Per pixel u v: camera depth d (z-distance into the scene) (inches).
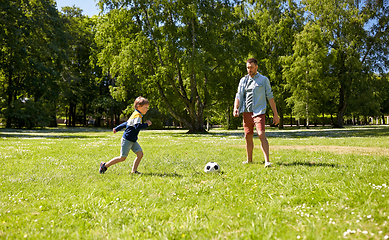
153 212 112.1
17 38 1171.3
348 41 1368.1
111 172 204.5
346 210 104.5
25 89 1450.5
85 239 89.5
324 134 794.8
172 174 193.0
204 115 1471.5
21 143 498.9
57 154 327.3
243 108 233.1
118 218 107.0
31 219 107.7
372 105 1416.1
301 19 1461.6
